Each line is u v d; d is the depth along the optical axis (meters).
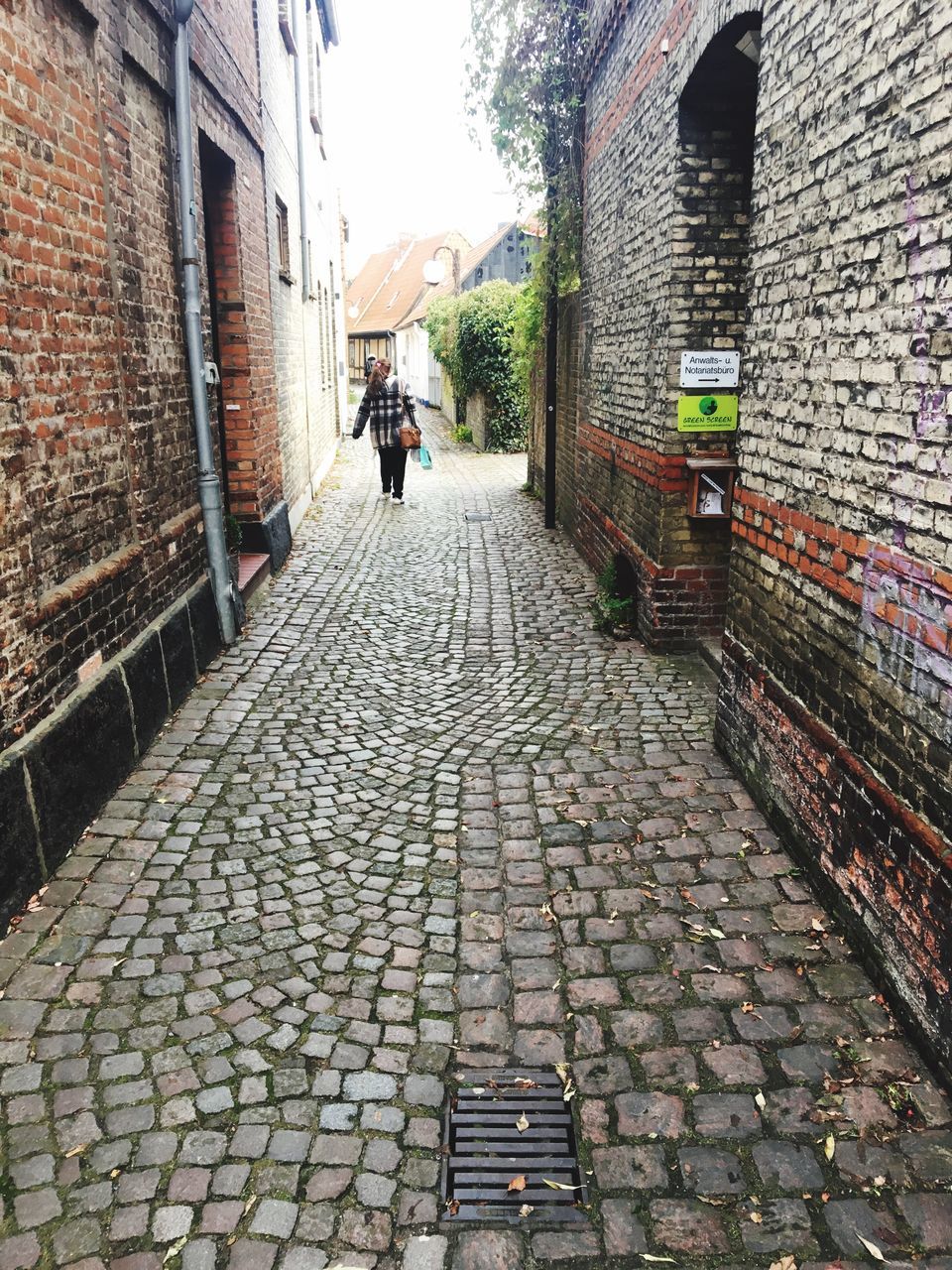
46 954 3.01
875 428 2.85
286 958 3.05
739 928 3.20
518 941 3.16
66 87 3.77
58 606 3.57
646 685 5.53
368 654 6.16
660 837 3.78
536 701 5.32
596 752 4.60
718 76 4.90
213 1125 2.39
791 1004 2.82
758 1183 2.24
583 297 8.60
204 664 5.65
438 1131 2.40
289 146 11.13
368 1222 2.15
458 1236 2.12
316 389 14.20
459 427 21.66
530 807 4.07
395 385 12.08
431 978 2.98
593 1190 2.24
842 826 3.14
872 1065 2.58
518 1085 2.55
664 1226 2.14
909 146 2.59
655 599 6.02
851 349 2.99
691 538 5.90
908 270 2.62
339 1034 2.72
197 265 5.47
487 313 18.55
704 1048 2.66
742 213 5.40
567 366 9.74
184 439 5.59
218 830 3.84
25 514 3.31
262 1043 2.68
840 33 3.00
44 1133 2.35
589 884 3.48
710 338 5.55
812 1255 2.07
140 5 4.70
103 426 4.14
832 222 3.10
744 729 4.18
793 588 3.54
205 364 5.71
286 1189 2.22
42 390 3.48
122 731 4.18
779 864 3.56
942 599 2.50
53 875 3.43
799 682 3.52
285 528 8.91
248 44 7.78
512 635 6.63
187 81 5.25
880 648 2.86
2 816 3.07
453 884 3.51
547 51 8.35
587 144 8.26
